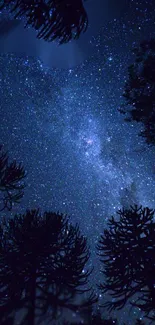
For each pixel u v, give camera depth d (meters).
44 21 1.79
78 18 1.82
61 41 1.85
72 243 5.79
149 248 6.13
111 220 6.66
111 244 6.33
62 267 5.38
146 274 5.98
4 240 5.55
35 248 5.41
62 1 1.79
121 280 6.25
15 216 5.99
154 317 6.42
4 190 4.93
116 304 6.28
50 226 5.55
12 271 5.09
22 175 4.88
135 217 6.41
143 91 8.89
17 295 4.34
